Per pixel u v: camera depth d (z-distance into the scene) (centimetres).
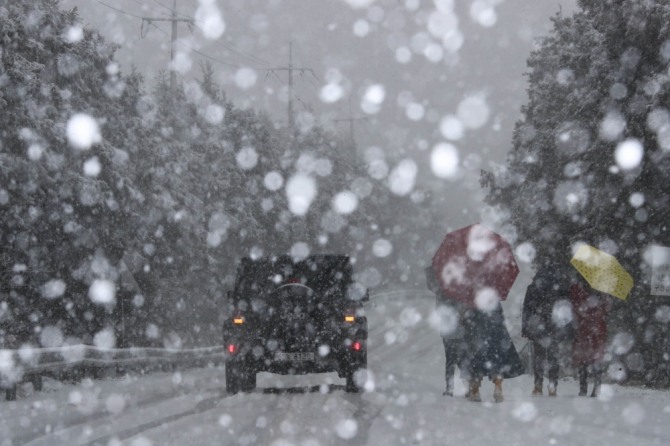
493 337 1105
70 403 1175
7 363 1208
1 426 916
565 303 1186
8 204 2055
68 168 2186
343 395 1233
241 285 1371
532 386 1445
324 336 1287
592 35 1828
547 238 2192
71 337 2375
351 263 1384
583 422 841
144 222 2442
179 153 3350
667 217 1664
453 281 1109
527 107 2797
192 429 841
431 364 2205
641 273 1688
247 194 4366
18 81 2042
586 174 1864
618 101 1752
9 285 2152
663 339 1596
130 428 865
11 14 2114
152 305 3114
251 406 1072
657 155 1653
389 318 5275
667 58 1662
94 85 2472
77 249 2280
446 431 795
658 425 814
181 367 2236
